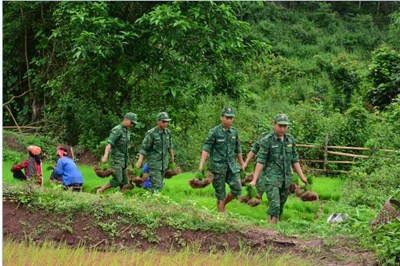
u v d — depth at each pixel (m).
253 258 8.55
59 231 9.23
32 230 9.26
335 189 15.11
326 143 18.94
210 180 11.52
